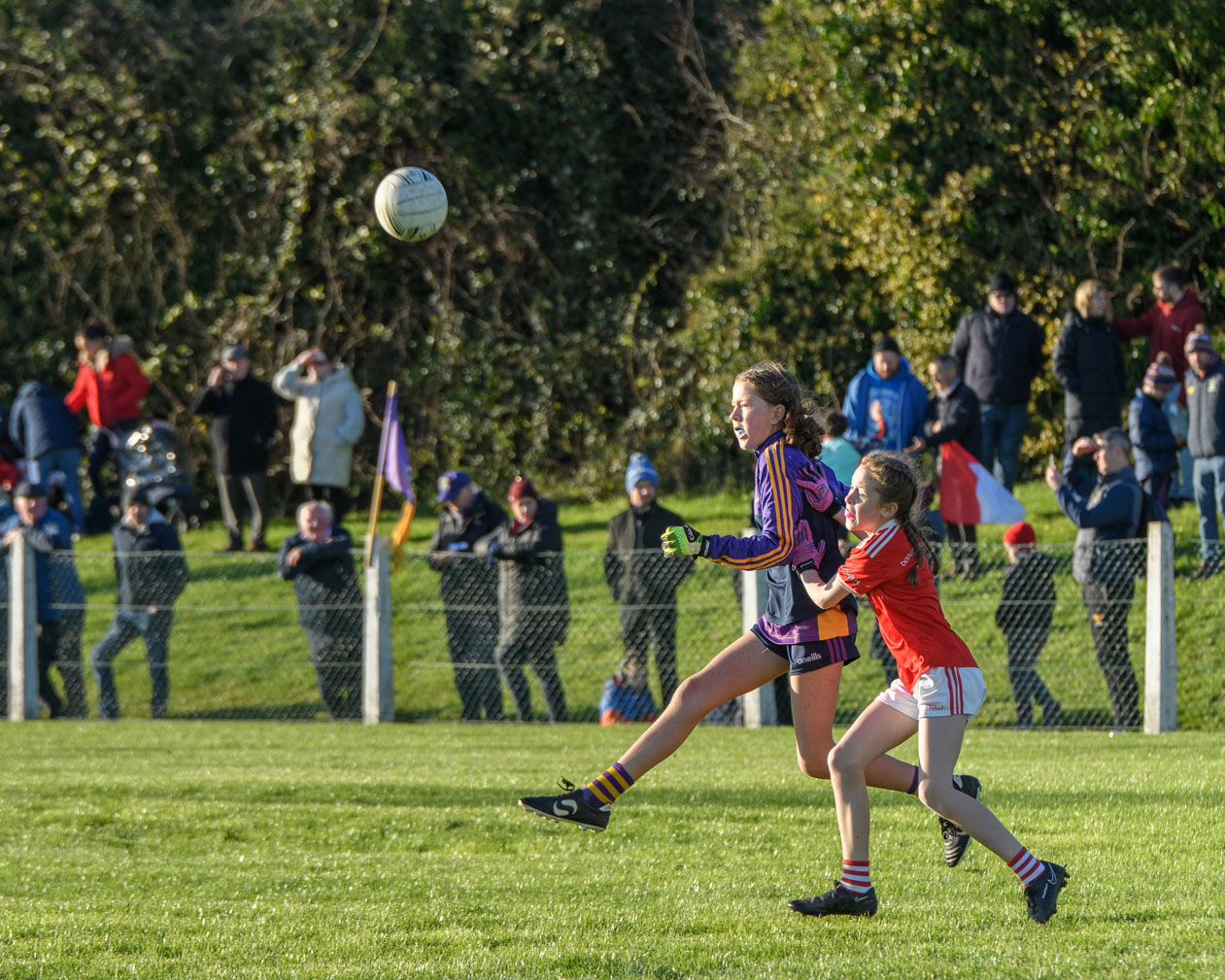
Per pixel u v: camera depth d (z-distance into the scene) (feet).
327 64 217.77
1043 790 77.05
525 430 218.18
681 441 203.62
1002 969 43.73
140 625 133.90
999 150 187.62
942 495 131.03
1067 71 184.55
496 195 220.84
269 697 136.05
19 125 217.77
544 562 121.08
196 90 218.79
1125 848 62.59
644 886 58.65
